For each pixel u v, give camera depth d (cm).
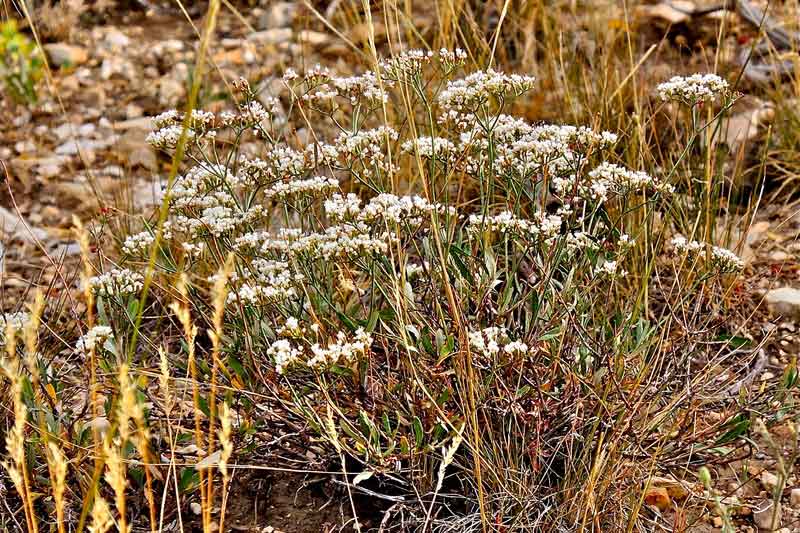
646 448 302
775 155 477
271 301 296
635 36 572
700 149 473
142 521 303
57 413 317
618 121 460
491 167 314
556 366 301
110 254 449
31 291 428
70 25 690
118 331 310
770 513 298
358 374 297
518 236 316
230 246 322
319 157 374
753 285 400
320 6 700
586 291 317
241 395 306
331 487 315
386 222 291
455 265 321
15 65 618
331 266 325
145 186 522
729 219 446
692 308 380
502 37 590
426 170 418
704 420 326
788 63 544
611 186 315
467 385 291
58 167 542
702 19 592
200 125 335
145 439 244
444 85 502
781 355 367
